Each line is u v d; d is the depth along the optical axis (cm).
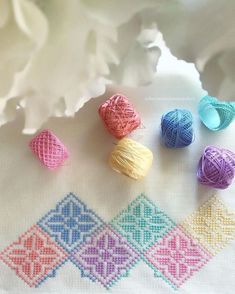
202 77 21
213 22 19
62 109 22
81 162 33
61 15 17
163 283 33
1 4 16
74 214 33
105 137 33
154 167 33
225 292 32
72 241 33
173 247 33
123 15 18
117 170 32
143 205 33
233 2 18
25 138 33
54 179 33
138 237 33
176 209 33
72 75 19
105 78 24
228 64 20
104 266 33
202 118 33
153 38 23
